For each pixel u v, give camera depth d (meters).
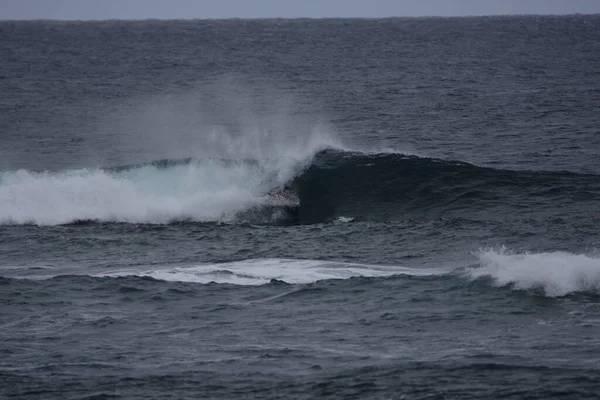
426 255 85.94
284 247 90.25
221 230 99.38
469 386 52.25
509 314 65.44
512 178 112.44
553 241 89.06
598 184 110.88
